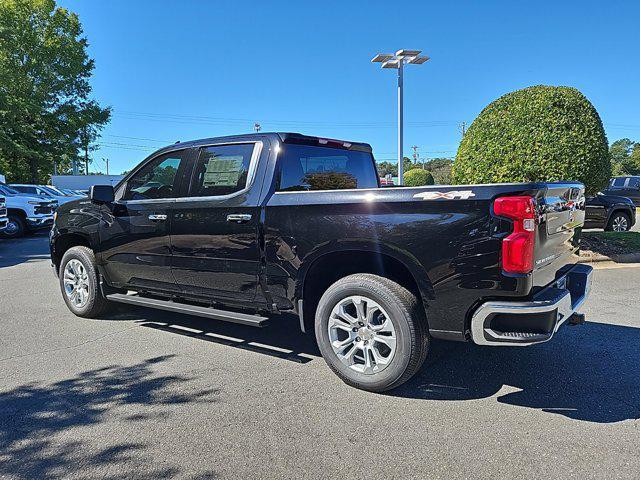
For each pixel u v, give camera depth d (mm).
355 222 3236
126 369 3775
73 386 3449
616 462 2418
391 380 3193
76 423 2898
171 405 3133
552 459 2453
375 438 2693
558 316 2941
